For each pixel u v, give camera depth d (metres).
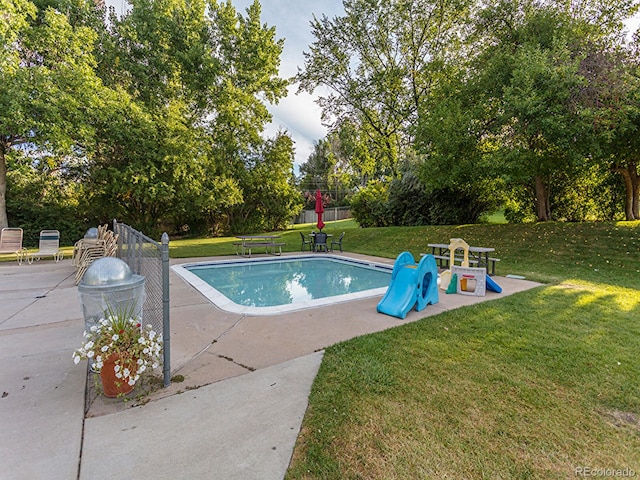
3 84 8.66
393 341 3.30
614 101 7.16
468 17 12.35
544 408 2.16
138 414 2.13
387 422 2.02
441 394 2.33
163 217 18.94
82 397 2.33
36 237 14.21
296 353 3.06
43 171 13.50
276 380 2.55
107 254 6.74
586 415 2.09
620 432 1.94
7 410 2.16
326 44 15.95
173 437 1.89
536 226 10.92
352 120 17.09
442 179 10.08
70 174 14.96
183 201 17.83
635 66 7.39
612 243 8.43
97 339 2.34
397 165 17.05
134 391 2.41
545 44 9.16
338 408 2.17
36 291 5.57
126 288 2.53
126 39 14.70
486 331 3.56
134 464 1.68
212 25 17.31
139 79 14.96
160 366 2.74
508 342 3.24
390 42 15.31
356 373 2.63
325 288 7.10
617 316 4.04
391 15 14.58
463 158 9.68
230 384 2.50
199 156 15.76
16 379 2.58
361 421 2.03
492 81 9.45
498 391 2.37
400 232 13.51
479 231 11.58
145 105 14.56
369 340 3.32
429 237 12.13
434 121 9.92
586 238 9.04
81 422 2.04
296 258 10.45
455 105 9.93
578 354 2.95
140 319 2.76
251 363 2.86
